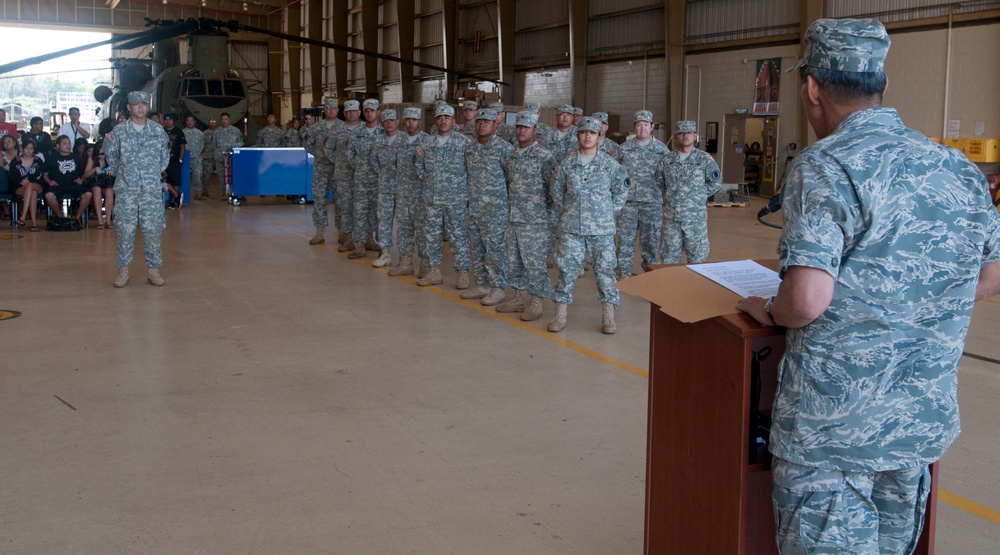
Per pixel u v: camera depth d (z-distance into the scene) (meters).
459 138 7.56
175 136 14.88
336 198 9.76
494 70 25.70
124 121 7.33
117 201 7.40
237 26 11.44
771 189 18.19
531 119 6.27
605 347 5.68
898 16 15.23
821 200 1.71
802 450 1.81
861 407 1.75
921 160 1.73
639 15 20.78
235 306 6.85
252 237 11.17
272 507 3.17
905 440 1.78
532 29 24.08
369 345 5.66
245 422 4.11
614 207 5.93
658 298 2.06
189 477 3.44
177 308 6.73
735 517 2.00
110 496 3.25
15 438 3.85
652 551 2.35
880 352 1.74
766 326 1.89
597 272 5.98
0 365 5.04
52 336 5.76
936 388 1.79
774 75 17.72
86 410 4.25
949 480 3.50
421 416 4.23
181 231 11.67
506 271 7.02
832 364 1.77
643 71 20.81
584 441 3.91
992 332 6.21
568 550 2.88
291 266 8.88
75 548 2.84
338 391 4.63
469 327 6.23
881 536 1.93
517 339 5.88
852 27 1.79
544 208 6.34
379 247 9.51
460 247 7.61
